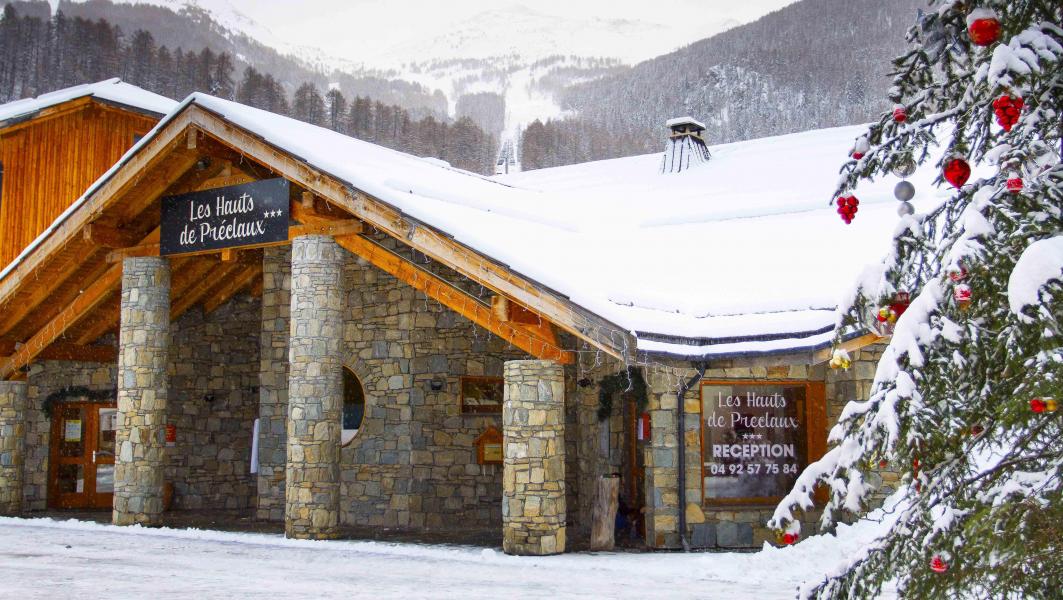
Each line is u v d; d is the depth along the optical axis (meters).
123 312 15.55
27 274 16.08
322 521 13.23
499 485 15.25
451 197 14.73
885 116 3.92
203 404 18.73
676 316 12.05
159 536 13.98
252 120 13.55
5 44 89.81
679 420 11.91
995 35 3.26
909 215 3.80
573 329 11.16
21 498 17.38
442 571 10.62
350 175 12.72
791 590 9.27
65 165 20.56
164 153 14.41
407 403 15.32
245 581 10.05
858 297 3.82
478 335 15.44
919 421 3.44
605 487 12.21
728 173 22.52
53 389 18.94
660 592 9.26
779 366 11.92
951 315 3.46
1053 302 3.08
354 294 15.91
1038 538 3.29
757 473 12.23
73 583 9.95
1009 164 3.48
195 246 14.73
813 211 16.66
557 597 9.06
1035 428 3.43
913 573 3.58
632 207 19.62
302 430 13.33
